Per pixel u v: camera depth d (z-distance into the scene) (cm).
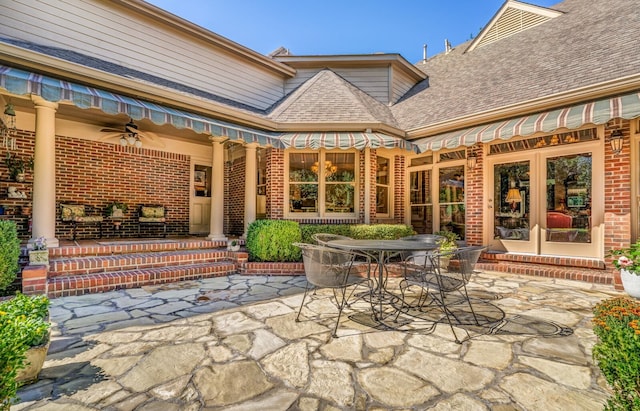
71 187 1006
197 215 1295
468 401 287
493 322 486
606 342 240
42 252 616
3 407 224
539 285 726
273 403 285
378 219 1111
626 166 715
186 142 1261
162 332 445
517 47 1181
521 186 901
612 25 941
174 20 1053
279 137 943
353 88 1302
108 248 777
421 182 1145
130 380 321
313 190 1082
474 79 1153
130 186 1127
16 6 808
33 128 921
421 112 1150
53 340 415
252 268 859
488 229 960
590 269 766
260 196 1210
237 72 1231
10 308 334
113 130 1027
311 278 493
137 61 1000
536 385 312
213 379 324
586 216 789
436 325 476
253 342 413
